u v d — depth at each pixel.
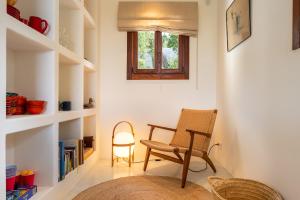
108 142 3.39
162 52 3.45
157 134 3.40
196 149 2.63
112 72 3.40
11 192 1.45
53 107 1.85
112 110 3.40
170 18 3.33
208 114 2.76
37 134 1.84
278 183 1.60
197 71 3.42
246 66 2.19
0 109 1.22
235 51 2.51
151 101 3.41
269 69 1.73
